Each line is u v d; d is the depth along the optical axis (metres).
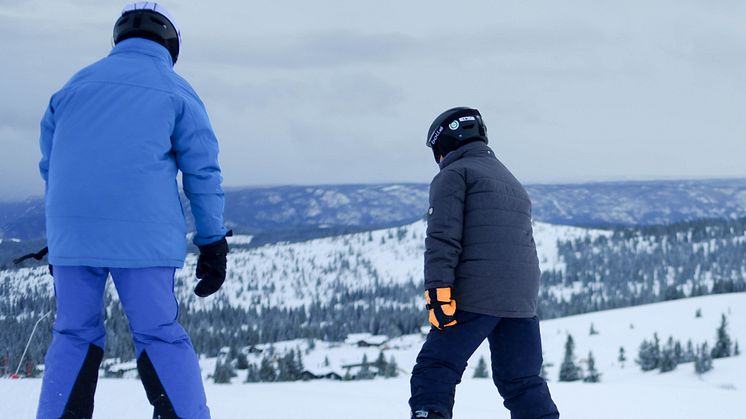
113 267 2.14
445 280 2.58
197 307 173.62
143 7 2.45
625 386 7.28
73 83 2.31
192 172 2.32
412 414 2.57
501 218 2.68
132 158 2.19
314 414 3.71
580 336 141.38
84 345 2.23
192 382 2.25
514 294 2.65
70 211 2.14
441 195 2.67
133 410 3.39
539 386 2.73
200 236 2.37
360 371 86.19
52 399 2.16
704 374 95.06
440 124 2.89
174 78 2.38
